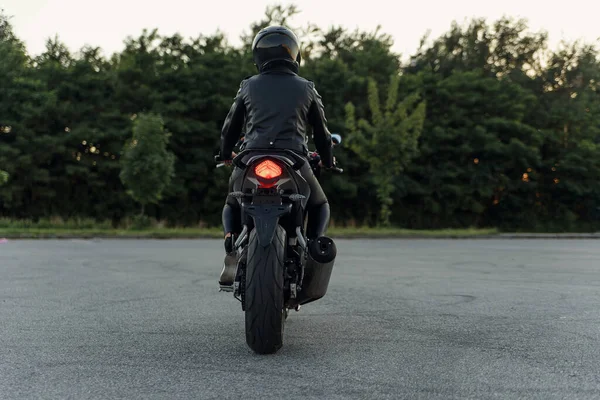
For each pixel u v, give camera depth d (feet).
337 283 26.91
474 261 39.81
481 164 127.95
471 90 133.28
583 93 147.33
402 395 10.33
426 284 26.63
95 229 89.51
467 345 14.29
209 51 126.41
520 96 136.87
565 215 136.56
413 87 129.49
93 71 116.57
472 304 20.80
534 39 163.73
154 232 77.71
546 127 142.92
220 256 41.83
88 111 113.70
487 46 164.96
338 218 121.08
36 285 25.59
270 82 14.38
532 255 46.24
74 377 11.43
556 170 137.18
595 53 156.56
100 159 112.06
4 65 107.45
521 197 136.77
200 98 116.98
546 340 14.87
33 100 105.70
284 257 13.29
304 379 11.30
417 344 14.39
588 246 61.98
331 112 122.52
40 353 13.34
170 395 10.33
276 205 12.97
